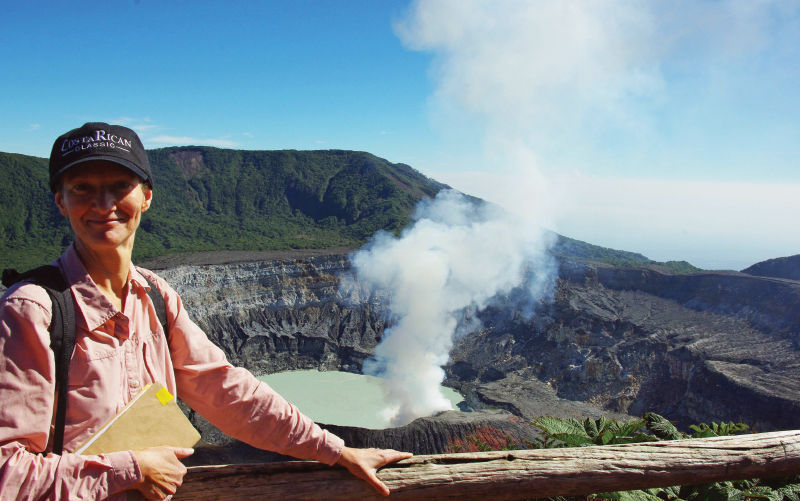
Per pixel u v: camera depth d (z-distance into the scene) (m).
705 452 3.51
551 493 3.23
